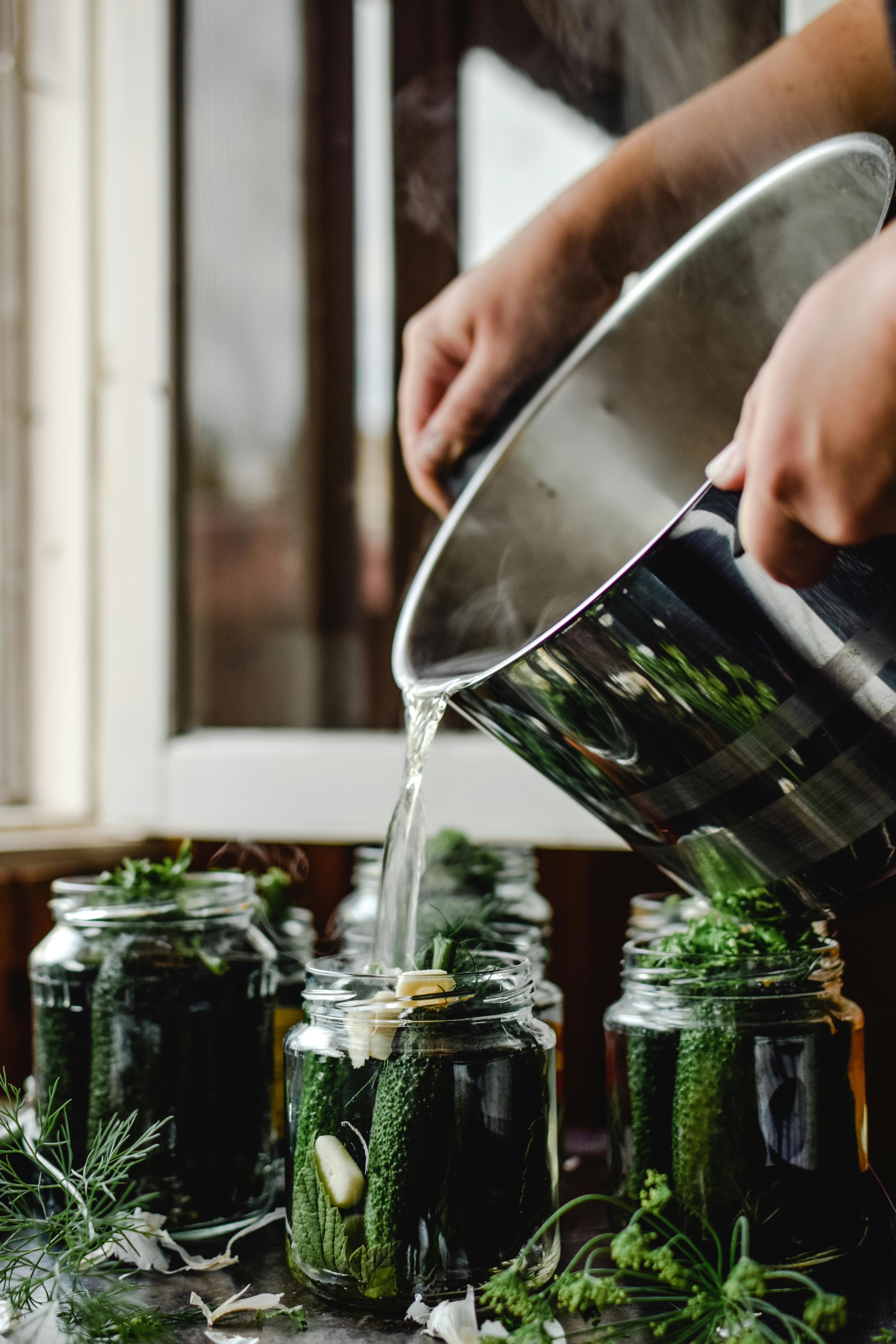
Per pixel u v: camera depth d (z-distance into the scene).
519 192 1.27
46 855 1.23
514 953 0.75
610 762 0.57
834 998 0.64
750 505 0.49
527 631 0.79
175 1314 0.58
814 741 0.53
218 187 1.44
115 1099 0.67
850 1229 0.61
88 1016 0.69
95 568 1.40
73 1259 0.60
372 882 0.89
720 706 0.53
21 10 1.40
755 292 0.75
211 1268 0.65
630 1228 0.56
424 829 0.70
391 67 1.34
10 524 1.39
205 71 1.43
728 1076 0.60
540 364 0.87
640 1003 0.65
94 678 1.40
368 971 0.65
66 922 0.71
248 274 1.45
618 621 0.51
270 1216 0.74
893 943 0.96
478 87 1.29
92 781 1.39
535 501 0.81
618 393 0.81
